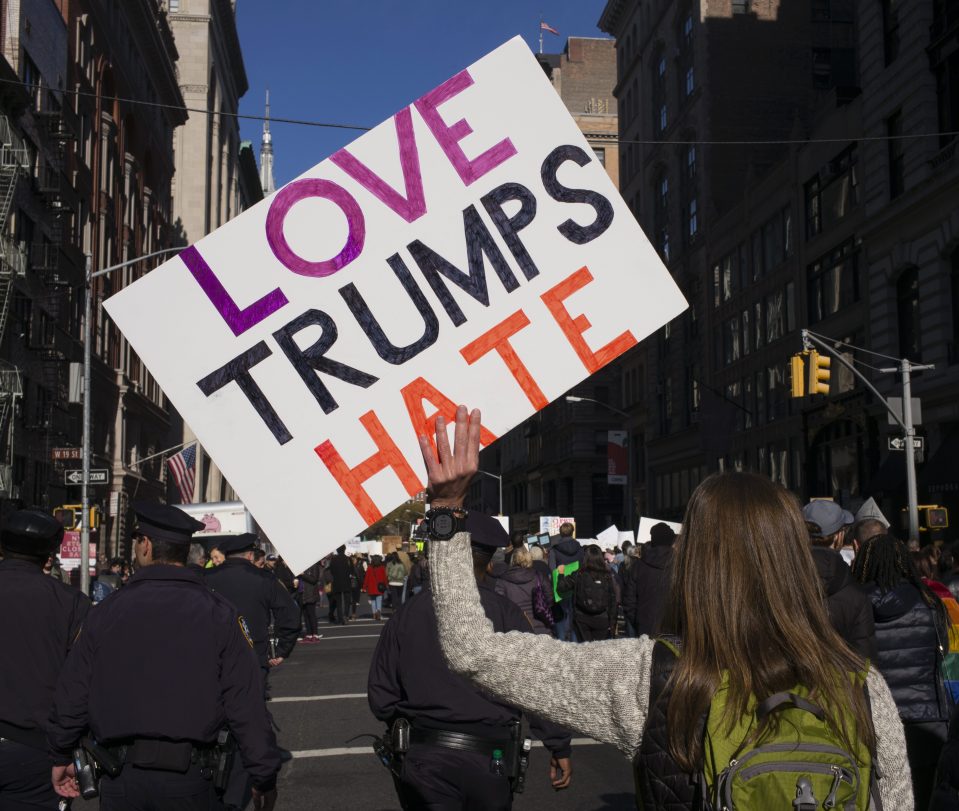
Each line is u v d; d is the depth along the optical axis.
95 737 3.99
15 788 4.68
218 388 3.69
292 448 3.64
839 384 37.62
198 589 4.16
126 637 3.98
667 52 59.91
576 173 3.75
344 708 12.80
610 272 3.70
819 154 39.38
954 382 29.27
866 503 6.55
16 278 36.09
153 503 4.34
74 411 45.38
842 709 1.94
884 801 2.00
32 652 4.70
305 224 3.75
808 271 41.00
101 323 51.16
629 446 55.00
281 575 22.36
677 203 58.03
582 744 10.30
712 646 2.02
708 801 1.92
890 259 33.25
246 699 4.05
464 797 4.38
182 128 86.19
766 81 53.91
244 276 3.74
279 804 7.93
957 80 30.02
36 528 4.83
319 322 3.71
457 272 3.72
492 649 2.28
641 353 65.69
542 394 3.66
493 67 3.81
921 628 5.43
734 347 49.50
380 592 31.23
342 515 3.61
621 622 21.08
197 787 3.97
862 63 35.41
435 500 2.48
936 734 5.36
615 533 33.41
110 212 52.81
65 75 43.91
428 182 3.77
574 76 98.12
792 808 1.82
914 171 31.73
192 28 87.56
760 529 2.07
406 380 3.68
